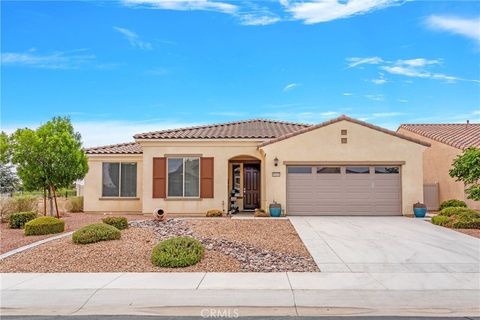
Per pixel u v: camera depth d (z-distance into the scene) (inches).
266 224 636.7
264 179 807.7
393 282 346.6
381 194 778.2
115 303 298.4
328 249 472.7
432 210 887.1
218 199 823.1
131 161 895.1
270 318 269.3
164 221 654.5
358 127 780.0
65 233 604.7
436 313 279.9
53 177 745.6
